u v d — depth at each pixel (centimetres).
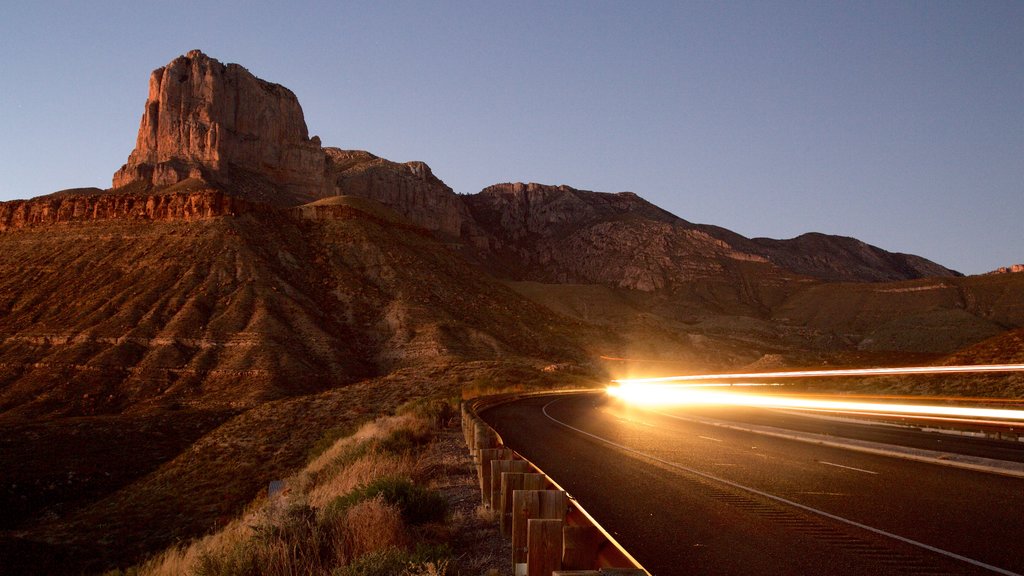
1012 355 3594
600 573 400
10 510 3506
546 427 2356
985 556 642
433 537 804
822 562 639
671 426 2362
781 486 1064
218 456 4144
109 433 5247
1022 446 1584
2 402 7388
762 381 4953
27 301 10212
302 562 664
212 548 940
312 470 2039
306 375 8388
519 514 597
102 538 2688
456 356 9706
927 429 2123
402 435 1964
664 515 874
